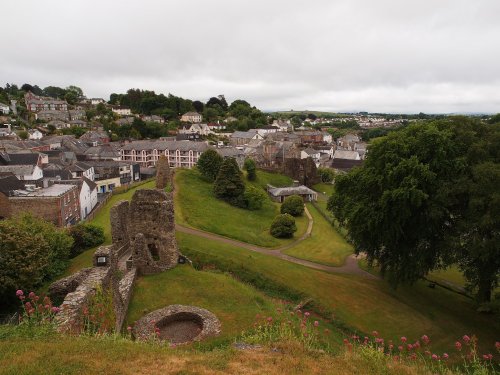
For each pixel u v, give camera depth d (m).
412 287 37.88
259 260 38.53
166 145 126.50
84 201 66.00
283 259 43.50
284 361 13.87
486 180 27.98
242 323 24.05
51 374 11.44
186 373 12.45
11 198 51.41
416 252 33.38
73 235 38.19
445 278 41.06
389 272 37.22
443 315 32.47
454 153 32.19
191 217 55.09
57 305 26.30
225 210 63.22
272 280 35.03
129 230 31.88
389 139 37.00
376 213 34.03
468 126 34.25
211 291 28.75
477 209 28.28
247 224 59.50
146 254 30.92
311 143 174.62
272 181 90.94
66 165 85.81
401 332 29.08
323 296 33.25
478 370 15.15
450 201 30.00
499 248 26.83
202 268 35.91
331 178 104.19
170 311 24.91
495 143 31.62
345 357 14.66
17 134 125.19
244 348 15.59
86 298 18.95
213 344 21.11
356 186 39.50
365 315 31.17
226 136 184.25
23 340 13.89
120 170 97.44
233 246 43.41
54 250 33.69
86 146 125.75
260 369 13.11
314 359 14.36
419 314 32.19
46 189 57.50
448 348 27.12
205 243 41.81
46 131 146.75
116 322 20.86
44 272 30.70
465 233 30.02
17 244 27.59
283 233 55.62
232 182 69.38
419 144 33.97
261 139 151.38
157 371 12.45
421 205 32.19
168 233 31.61
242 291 29.47
